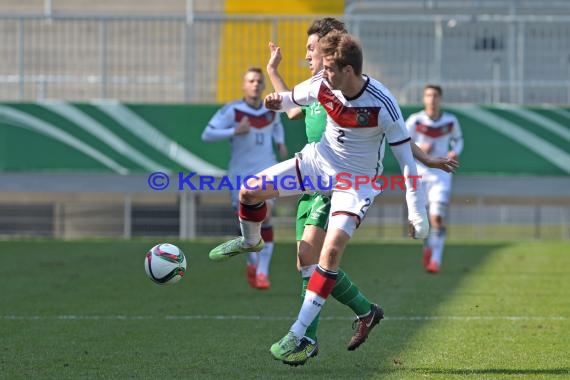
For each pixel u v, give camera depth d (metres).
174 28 60.19
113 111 55.84
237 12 67.31
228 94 58.38
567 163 55.09
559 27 57.91
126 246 52.78
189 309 30.02
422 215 19.92
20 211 59.88
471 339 24.25
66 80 59.34
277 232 59.31
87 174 56.59
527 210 61.28
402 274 40.34
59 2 68.81
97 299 32.28
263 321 27.56
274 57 22.88
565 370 20.28
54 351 22.62
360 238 60.34
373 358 21.77
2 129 56.19
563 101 58.09
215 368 20.58
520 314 28.70
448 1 66.12
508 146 55.19
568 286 35.94
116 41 61.06
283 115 53.88
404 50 58.47
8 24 62.75
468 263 45.03
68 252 49.25
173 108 55.59
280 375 19.81
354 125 19.59
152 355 22.12
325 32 21.31
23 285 36.03
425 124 43.94
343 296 20.95
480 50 58.56
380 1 66.31
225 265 44.28
